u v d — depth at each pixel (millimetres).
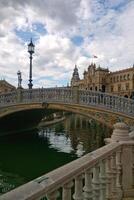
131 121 18328
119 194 4602
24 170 17000
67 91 21281
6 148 24875
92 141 28766
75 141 28938
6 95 24000
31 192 2012
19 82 31641
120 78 97375
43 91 22312
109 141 4953
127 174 4820
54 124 53219
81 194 2988
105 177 3908
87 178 3256
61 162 19062
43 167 17828
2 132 29547
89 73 111188
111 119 19297
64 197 2682
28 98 22953
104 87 104500
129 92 91938
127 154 4840
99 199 3734
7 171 16734
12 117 28141
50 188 2285
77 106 20781
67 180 2641
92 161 3271
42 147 25281
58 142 28328
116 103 19078
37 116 33531
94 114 20078
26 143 27484
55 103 21734
